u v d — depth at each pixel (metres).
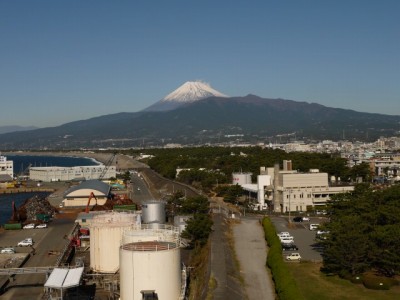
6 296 61.56
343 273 64.56
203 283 58.38
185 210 110.56
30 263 78.19
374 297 57.19
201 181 182.88
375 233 65.94
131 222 67.88
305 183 124.75
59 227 114.69
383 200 86.00
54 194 190.38
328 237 68.75
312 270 68.62
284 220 111.12
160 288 48.16
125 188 199.12
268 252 73.19
